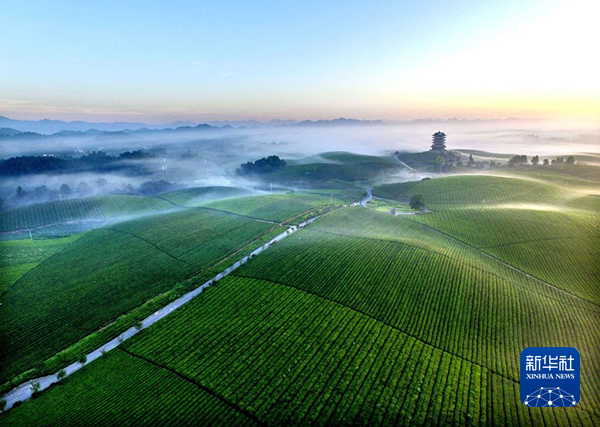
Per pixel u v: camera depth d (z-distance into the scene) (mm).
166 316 67625
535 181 187750
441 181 197750
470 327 63562
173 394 48281
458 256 94938
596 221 121812
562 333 63719
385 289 74438
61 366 56781
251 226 126438
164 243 111375
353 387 48562
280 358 54469
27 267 97062
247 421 43469
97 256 103000
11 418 45688
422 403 46031
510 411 45281
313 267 83938
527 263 96812
